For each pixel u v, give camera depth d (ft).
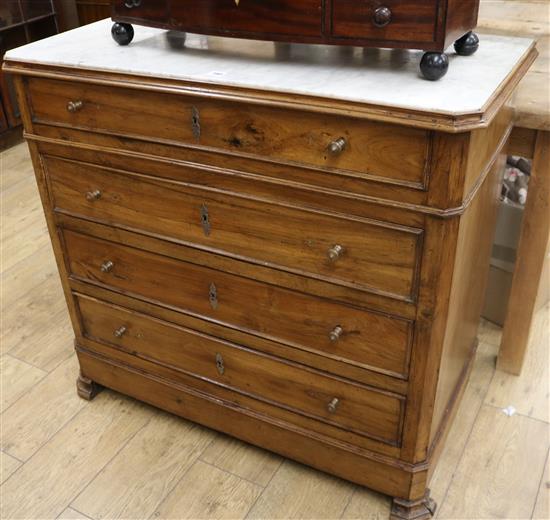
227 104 3.95
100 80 4.26
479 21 6.37
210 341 5.06
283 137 3.88
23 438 5.64
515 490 5.09
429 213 3.64
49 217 5.31
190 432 5.70
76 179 4.96
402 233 3.82
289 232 4.22
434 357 4.20
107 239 5.11
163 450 5.52
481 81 3.75
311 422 4.91
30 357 6.57
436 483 5.16
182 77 4.00
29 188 9.80
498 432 5.61
